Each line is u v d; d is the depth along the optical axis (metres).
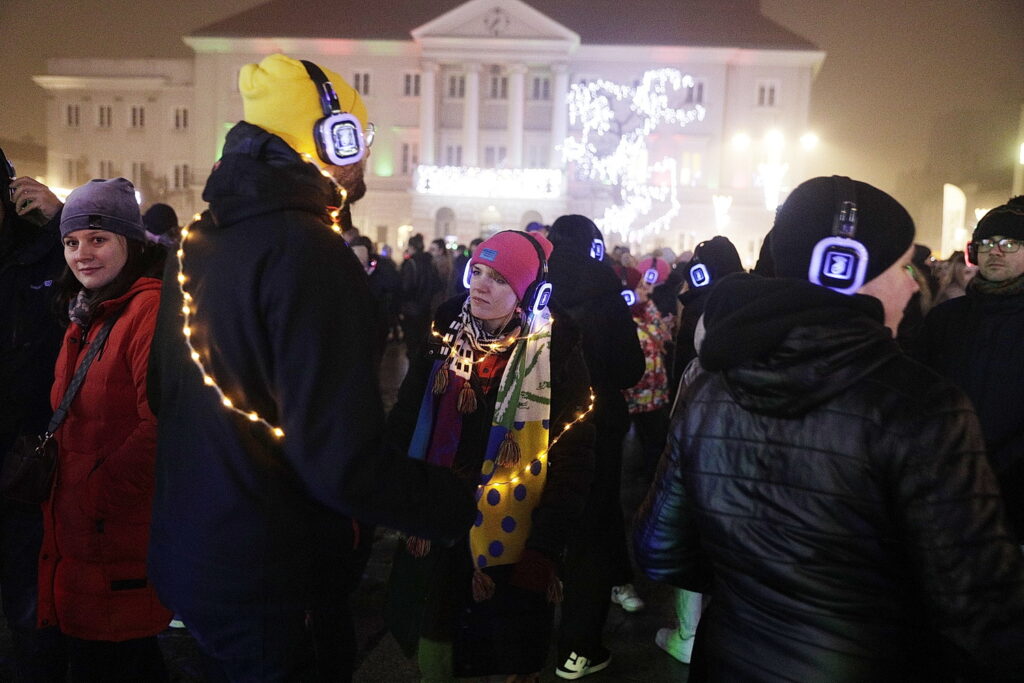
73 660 2.50
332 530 1.80
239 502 1.69
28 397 2.97
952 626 1.41
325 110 1.80
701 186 41.78
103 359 2.47
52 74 46.56
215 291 1.69
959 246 13.38
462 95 42.88
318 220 1.75
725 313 1.60
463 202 40.62
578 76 41.97
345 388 1.62
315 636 1.79
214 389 1.69
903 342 3.74
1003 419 3.06
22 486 2.46
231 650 1.73
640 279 7.29
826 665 1.50
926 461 1.41
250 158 1.73
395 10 45.56
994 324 3.16
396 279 13.09
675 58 41.50
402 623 2.52
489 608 2.45
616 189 37.75
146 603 2.47
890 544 1.49
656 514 1.82
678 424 1.75
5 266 2.99
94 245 2.52
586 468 2.58
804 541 1.51
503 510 2.47
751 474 1.57
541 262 2.55
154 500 1.83
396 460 1.69
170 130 46.06
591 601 3.42
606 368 3.48
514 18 40.44
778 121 41.78
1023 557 1.42
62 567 2.45
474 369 2.55
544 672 3.53
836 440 1.47
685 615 3.63
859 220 1.55
